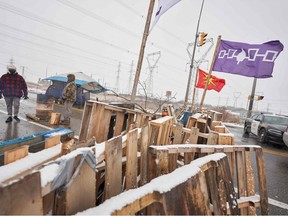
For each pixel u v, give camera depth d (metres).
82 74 14.41
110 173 1.82
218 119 8.70
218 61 7.53
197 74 12.20
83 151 1.42
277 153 7.70
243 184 2.93
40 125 6.34
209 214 1.90
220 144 3.24
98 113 3.31
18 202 0.97
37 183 1.07
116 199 1.36
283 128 8.93
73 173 1.31
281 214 3.01
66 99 6.64
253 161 5.93
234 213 2.34
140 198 1.39
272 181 4.45
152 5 6.04
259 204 2.82
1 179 1.56
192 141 3.72
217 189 2.17
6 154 1.82
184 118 7.49
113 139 1.88
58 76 13.52
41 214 1.09
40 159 2.04
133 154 2.23
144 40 6.08
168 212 1.40
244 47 7.01
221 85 11.44
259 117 11.06
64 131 3.24
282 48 6.42
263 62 6.66
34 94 21.59
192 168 1.91
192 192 1.71
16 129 5.50
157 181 1.60
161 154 2.07
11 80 6.07
